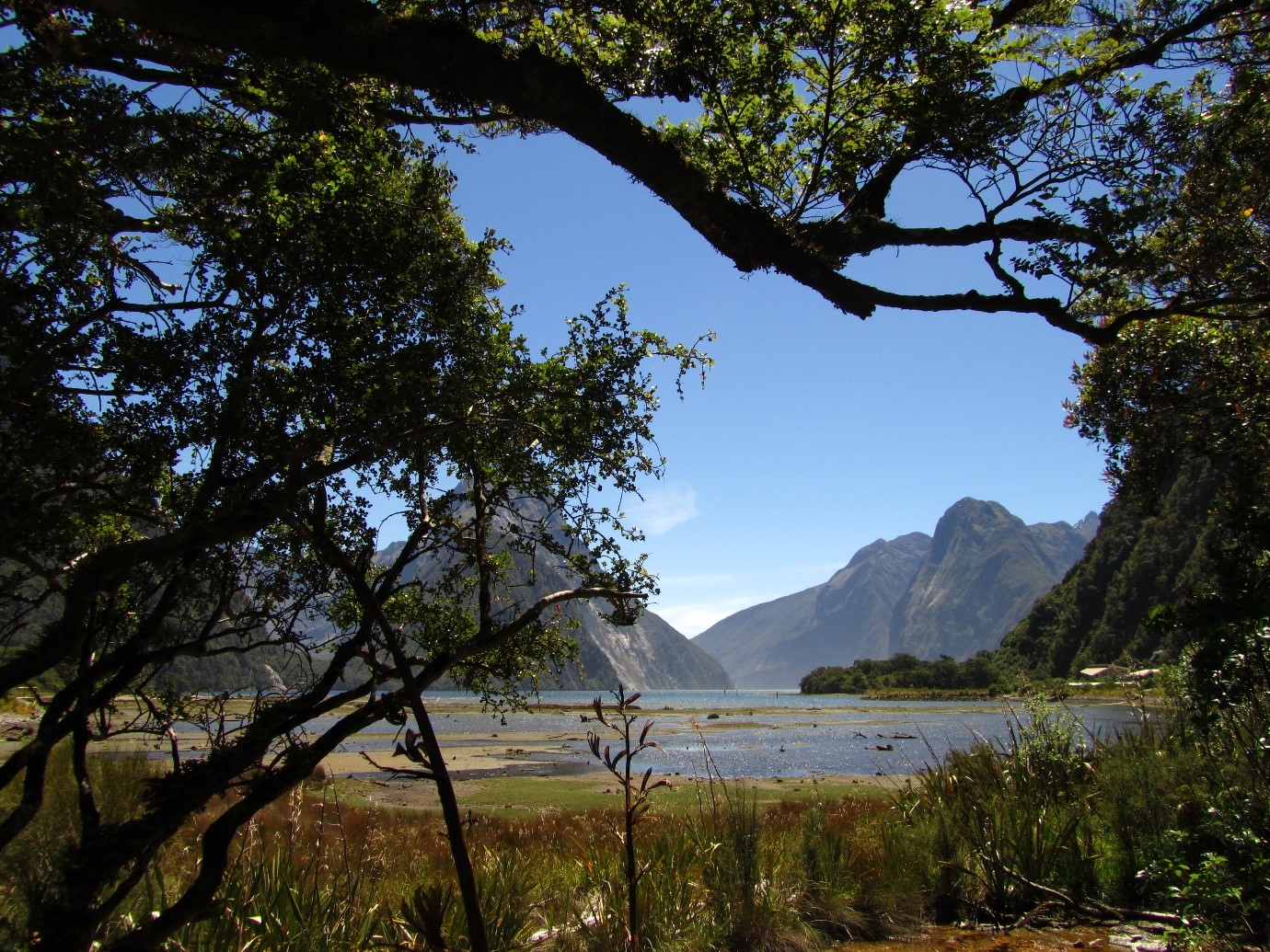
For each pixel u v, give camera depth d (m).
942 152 3.81
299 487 2.74
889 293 3.62
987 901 6.16
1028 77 4.09
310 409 2.95
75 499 3.07
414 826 9.95
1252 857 4.92
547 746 32.38
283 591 3.34
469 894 2.58
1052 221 3.85
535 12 3.70
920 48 3.56
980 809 6.89
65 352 3.00
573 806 15.09
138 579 3.23
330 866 5.21
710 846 5.75
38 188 2.86
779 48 3.59
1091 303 5.35
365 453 2.91
